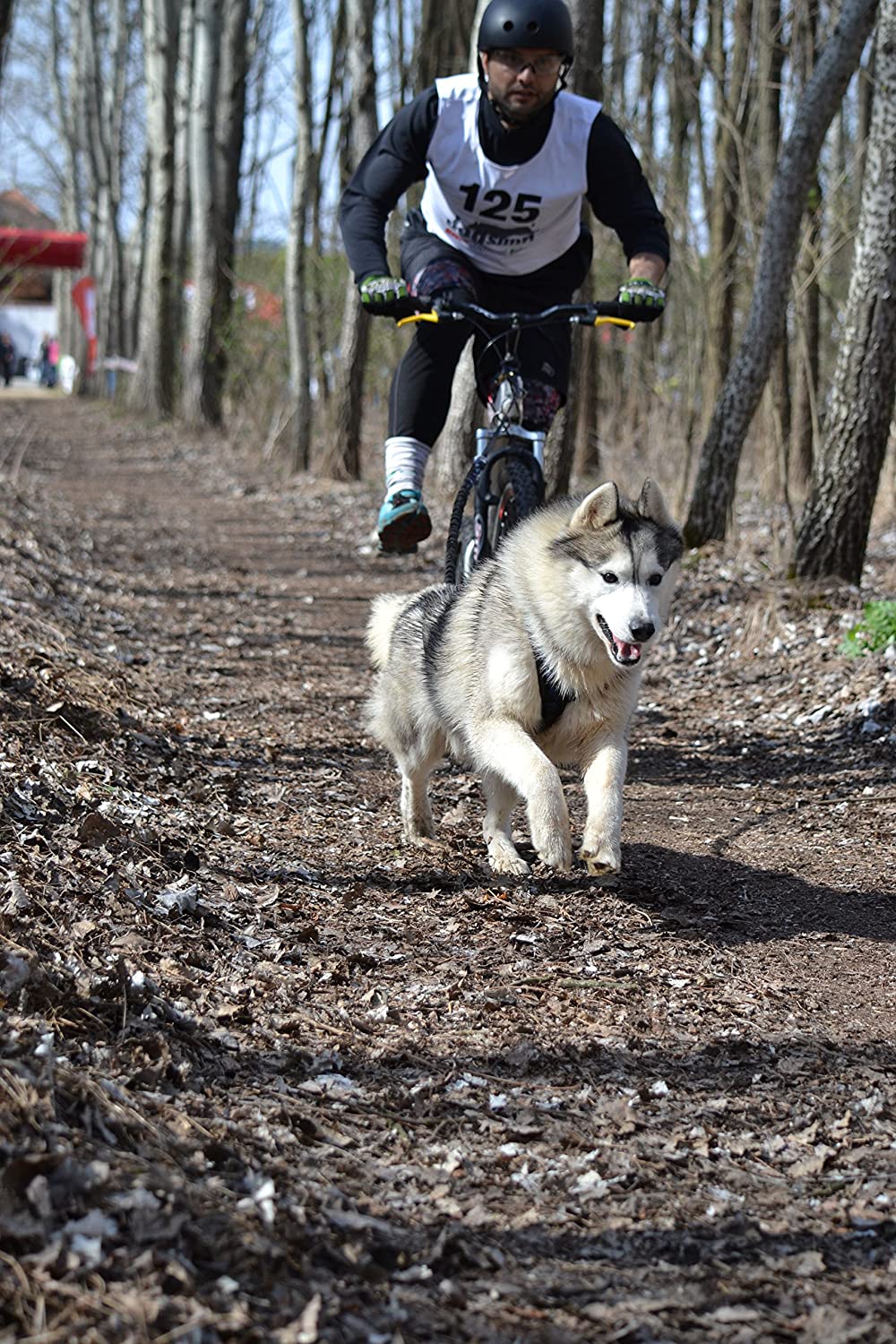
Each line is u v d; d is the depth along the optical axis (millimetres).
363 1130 2754
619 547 3961
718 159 12422
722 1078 3129
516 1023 3336
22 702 5168
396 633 4766
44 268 43219
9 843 3773
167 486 18656
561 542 4047
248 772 5445
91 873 3773
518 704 4145
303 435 18453
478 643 4234
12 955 2955
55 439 25703
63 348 55594
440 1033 3256
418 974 3604
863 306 7852
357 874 4371
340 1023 3238
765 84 11836
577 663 4098
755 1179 2707
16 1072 2430
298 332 18203
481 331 4730
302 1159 2564
